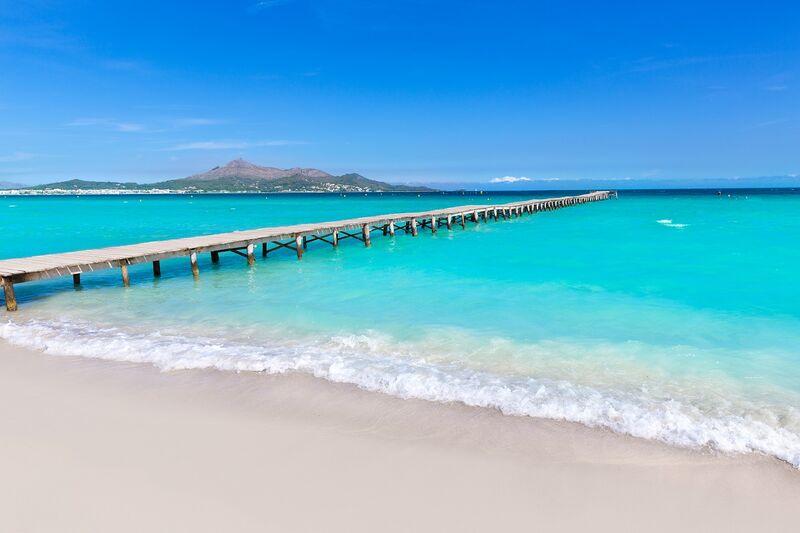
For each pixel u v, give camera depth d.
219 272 18.27
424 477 4.59
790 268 16.92
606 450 5.08
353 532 3.84
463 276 16.16
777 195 105.88
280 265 19.84
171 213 65.12
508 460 4.89
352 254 22.81
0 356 8.34
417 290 14.00
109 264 14.40
